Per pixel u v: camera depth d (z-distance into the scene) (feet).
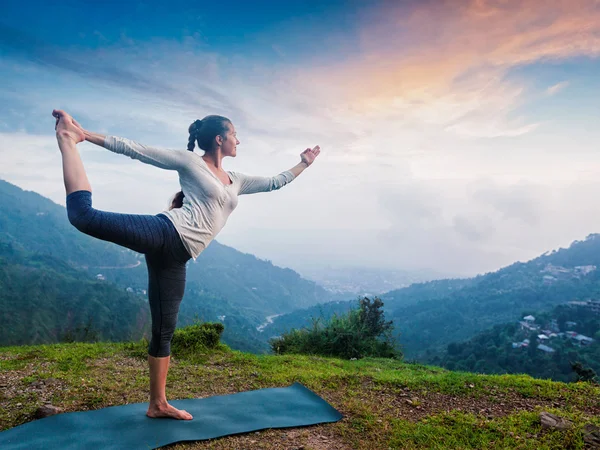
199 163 9.16
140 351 20.11
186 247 8.82
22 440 8.90
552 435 10.40
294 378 15.78
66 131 8.18
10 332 271.90
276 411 11.50
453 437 10.39
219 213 9.24
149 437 9.18
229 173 10.36
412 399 13.33
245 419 10.75
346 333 34.83
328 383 14.75
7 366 16.51
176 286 9.39
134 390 13.15
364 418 11.46
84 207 7.71
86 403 11.72
